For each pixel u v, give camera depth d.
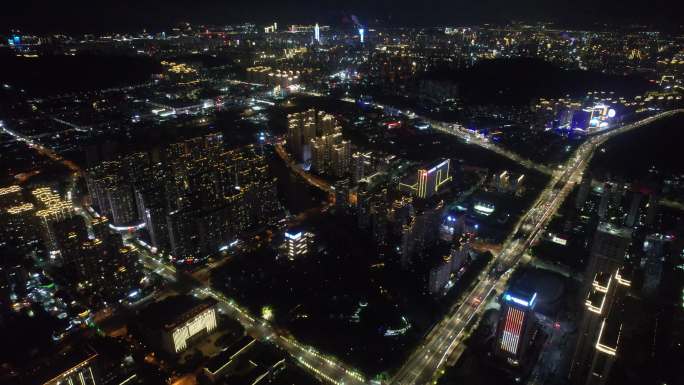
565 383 184.62
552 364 194.00
